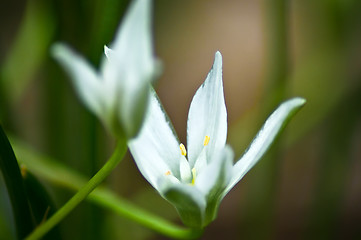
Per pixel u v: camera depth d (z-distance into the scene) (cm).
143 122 17
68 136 27
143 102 17
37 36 28
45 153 30
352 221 40
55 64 27
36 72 37
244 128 31
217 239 39
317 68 32
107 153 28
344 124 29
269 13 28
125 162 35
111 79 16
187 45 46
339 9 31
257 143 18
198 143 19
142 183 36
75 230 26
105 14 24
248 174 30
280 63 28
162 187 18
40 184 19
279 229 40
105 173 18
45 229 18
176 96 45
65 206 18
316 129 42
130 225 29
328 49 32
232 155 18
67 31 26
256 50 47
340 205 30
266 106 28
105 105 17
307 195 42
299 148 43
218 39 47
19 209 19
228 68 47
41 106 32
